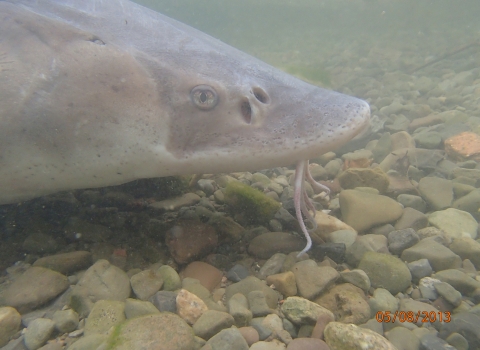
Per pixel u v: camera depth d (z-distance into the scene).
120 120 0.24
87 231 0.29
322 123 0.24
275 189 0.39
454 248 0.29
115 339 0.18
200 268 0.26
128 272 0.25
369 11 2.97
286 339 0.20
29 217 0.30
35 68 0.24
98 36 0.26
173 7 3.77
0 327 0.20
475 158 0.46
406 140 0.49
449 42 1.72
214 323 0.20
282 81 0.26
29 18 0.25
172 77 0.25
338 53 1.85
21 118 0.23
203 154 0.25
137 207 0.33
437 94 0.77
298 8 3.37
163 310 0.22
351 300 0.22
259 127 0.24
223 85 0.25
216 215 0.32
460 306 0.24
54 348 0.19
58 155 0.25
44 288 0.23
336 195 0.39
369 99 0.85
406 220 0.32
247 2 3.52
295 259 0.27
